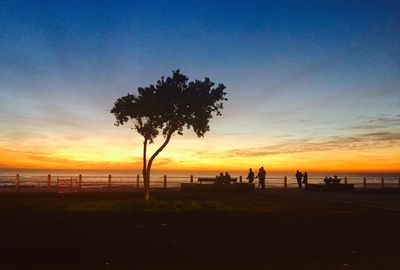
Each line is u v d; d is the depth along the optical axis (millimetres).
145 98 26594
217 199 30875
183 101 26516
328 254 12656
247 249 13273
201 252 12766
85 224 18375
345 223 19719
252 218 21281
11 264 11000
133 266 10945
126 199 29500
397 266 11297
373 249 13492
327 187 42750
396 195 38438
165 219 20484
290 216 22266
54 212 22469
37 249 12898
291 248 13508
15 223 18453
